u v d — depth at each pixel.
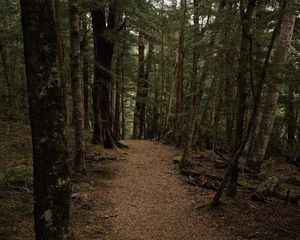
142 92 30.33
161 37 27.58
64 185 4.19
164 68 30.95
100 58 17.33
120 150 18.36
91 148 16.77
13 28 14.48
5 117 18.88
